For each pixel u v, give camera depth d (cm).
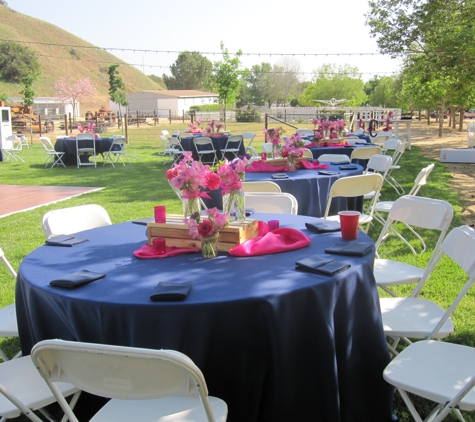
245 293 192
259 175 536
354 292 217
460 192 807
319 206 508
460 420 212
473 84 1270
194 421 178
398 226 579
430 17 1233
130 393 152
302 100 5469
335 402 205
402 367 206
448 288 391
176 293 188
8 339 340
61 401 164
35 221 675
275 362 194
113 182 1016
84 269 232
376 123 2595
